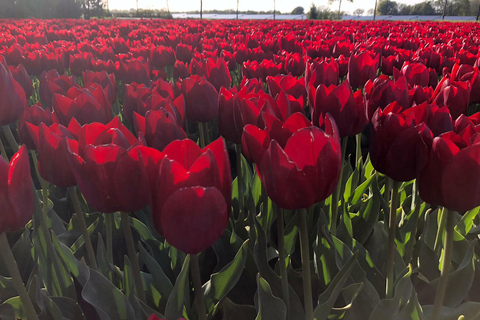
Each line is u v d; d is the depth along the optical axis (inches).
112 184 47.3
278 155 44.4
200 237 43.2
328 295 68.7
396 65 177.8
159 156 43.7
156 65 221.3
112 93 111.4
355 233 92.5
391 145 56.1
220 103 78.3
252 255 81.5
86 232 70.9
